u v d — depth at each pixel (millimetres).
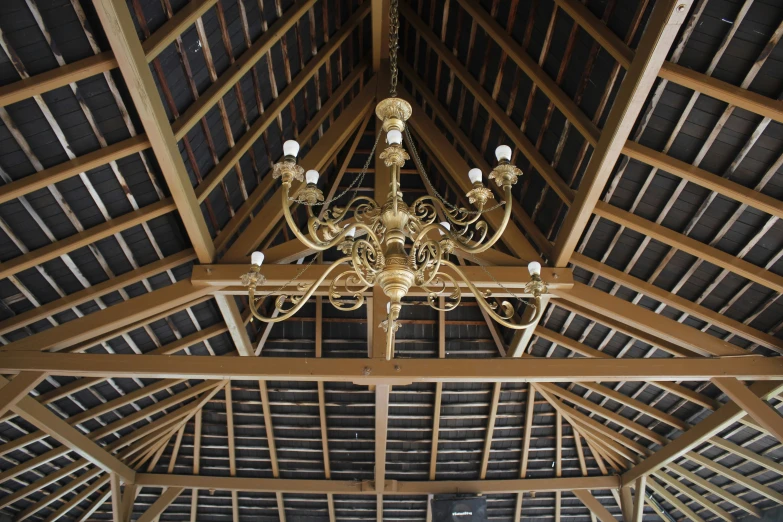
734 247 6508
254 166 7551
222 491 11414
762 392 7645
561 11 6004
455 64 7730
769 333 7066
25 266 6156
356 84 9406
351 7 8234
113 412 9461
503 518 11781
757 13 4820
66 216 6129
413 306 10180
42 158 5559
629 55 5277
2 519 10148
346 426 10695
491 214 7973
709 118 5676
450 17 7582
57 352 6953
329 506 11383
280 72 7141
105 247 6672
